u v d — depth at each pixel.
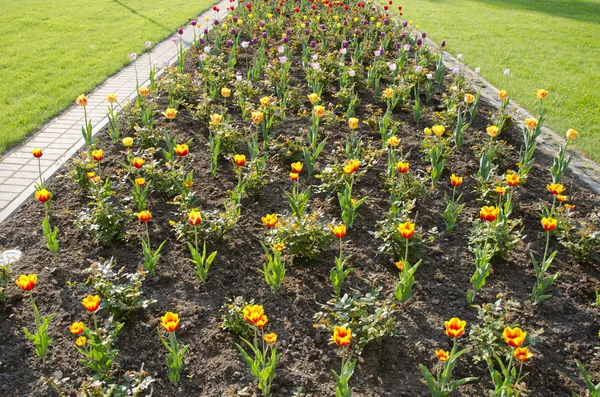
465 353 3.58
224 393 3.25
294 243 4.27
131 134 6.67
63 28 12.99
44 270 4.29
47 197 4.04
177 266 4.37
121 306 3.66
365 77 9.01
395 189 5.18
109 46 11.37
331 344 3.63
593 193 5.66
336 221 4.98
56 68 9.69
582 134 7.20
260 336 3.69
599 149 6.72
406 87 7.74
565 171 6.11
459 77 8.34
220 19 13.91
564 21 16.11
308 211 5.14
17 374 3.37
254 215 5.09
